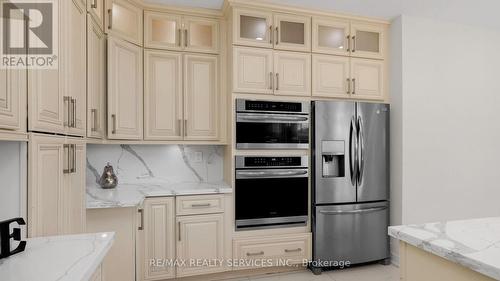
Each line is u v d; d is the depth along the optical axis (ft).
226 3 8.47
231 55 8.49
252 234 8.57
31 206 3.55
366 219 9.18
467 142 10.00
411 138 9.37
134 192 7.70
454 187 9.80
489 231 3.74
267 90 8.71
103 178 8.38
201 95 9.03
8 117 3.06
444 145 9.72
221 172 10.16
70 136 4.90
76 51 5.17
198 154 9.96
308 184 8.96
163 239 7.91
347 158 9.00
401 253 3.85
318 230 8.79
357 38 9.68
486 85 10.27
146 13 8.52
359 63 9.62
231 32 8.51
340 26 9.42
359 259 9.09
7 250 3.09
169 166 9.72
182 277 8.26
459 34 9.98
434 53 9.68
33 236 3.59
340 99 9.49
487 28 10.32
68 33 4.71
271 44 8.78
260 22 8.74
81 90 5.48
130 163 9.39
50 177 4.04
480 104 10.18
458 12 9.18
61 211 4.41
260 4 8.55
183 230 8.04
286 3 8.65
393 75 9.69
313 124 8.86
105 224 6.36
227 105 9.08
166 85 8.71
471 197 9.99
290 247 8.75
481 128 10.18
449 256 3.05
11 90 3.13
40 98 3.73
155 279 7.85
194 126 8.95
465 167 9.95
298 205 8.84
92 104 6.27
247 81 8.56
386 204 9.45
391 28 9.80
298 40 9.09
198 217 8.15
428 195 9.50
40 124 3.72
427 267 3.47
